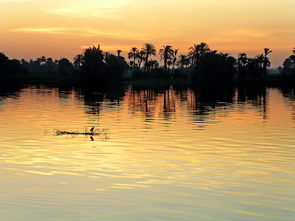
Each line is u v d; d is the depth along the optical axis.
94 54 185.38
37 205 21.33
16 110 70.06
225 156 32.91
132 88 161.12
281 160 31.62
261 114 66.56
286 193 23.50
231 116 63.50
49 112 67.38
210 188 24.23
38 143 38.25
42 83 198.12
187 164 29.94
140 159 31.52
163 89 155.25
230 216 20.16
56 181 25.27
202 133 45.22
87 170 27.92
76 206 21.22
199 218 19.89
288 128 49.59
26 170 27.75
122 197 22.53
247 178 26.39
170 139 41.00
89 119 58.44
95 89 147.62
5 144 37.50
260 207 21.34
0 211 20.53
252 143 38.94
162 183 25.06
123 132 45.84
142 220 19.62
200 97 110.38
